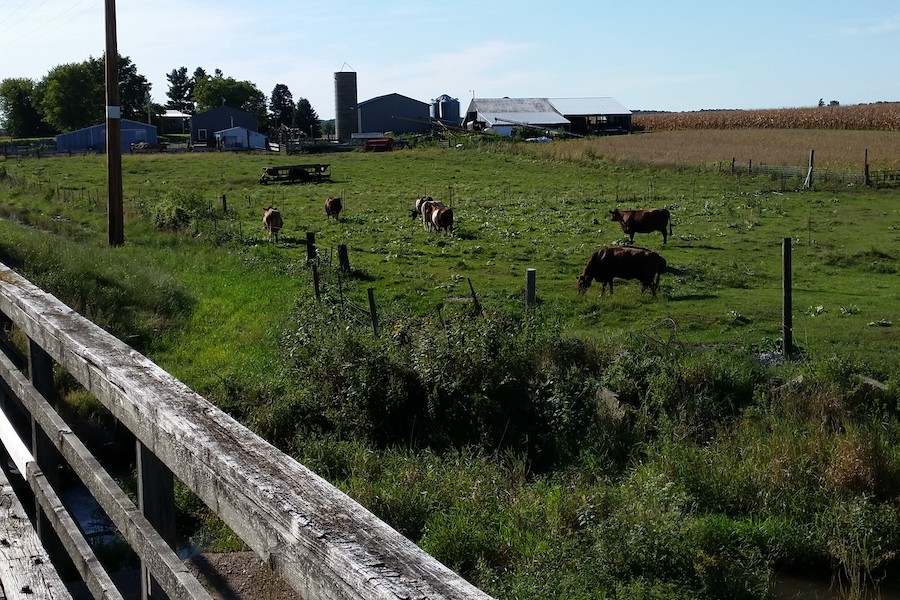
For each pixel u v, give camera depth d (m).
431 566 1.61
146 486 2.78
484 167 65.56
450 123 136.25
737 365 13.73
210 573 6.71
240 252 28.56
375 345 13.02
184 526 8.99
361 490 9.14
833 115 105.62
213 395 13.10
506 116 114.31
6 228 27.33
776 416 12.03
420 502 8.98
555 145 81.19
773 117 111.31
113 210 29.36
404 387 12.33
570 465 11.20
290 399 12.38
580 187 50.25
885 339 17.00
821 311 19.42
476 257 27.48
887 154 63.50
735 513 9.74
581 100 121.88
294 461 2.12
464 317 14.12
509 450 11.37
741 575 7.95
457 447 11.80
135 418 2.73
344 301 17.91
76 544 3.28
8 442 4.62
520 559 7.80
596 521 8.70
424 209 34.44
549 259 26.97
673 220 35.75
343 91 127.62
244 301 20.58
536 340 13.68
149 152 93.88
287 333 15.06
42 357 4.09
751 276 23.77
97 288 18.66
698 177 53.75
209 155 83.00
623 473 10.93
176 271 24.84
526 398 12.50
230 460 2.11
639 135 98.56
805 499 9.73
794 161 59.91
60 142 104.31
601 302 20.42
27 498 5.31
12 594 3.22
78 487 9.80
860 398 12.66
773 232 31.78
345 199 47.59
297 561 1.80
